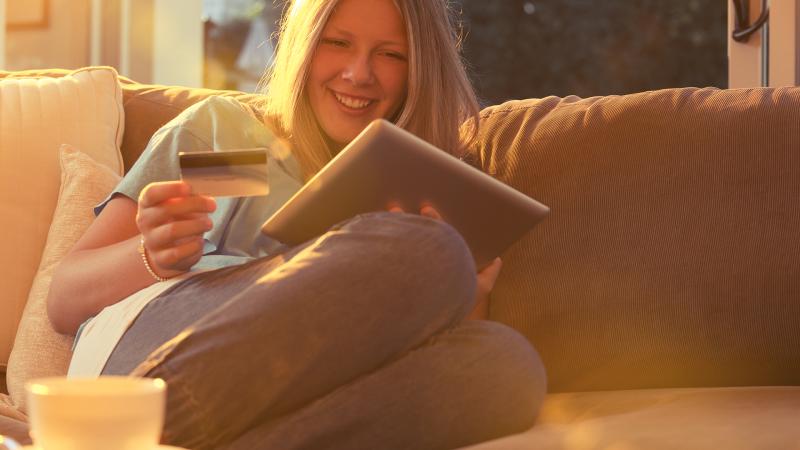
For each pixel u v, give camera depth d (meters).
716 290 1.72
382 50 1.94
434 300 1.31
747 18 2.90
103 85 2.16
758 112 1.79
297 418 1.25
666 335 1.73
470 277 1.35
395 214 1.34
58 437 0.78
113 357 1.47
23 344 1.83
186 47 5.25
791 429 1.32
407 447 1.29
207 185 1.48
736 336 1.71
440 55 1.97
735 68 2.93
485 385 1.34
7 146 2.03
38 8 4.85
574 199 1.81
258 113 1.97
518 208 1.53
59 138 2.06
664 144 1.80
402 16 1.94
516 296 1.79
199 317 1.41
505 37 7.42
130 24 5.02
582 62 7.35
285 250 1.44
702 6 7.18
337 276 1.28
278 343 1.25
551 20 7.37
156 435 0.82
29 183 2.02
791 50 2.71
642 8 7.26
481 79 7.43
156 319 1.46
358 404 1.26
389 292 1.28
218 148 1.80
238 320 1.26
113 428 0.78
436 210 1.50
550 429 1.40
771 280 1.71
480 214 1.52
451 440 1.33
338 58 1.92
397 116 2.05
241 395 1.25
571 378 1.77
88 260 1.67
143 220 1.52
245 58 6.03
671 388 1.75
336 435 1.26
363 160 1.40
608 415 1.51
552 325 1.78
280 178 1.82
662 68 7.25
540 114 1.95
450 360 1.32
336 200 1.45
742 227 1.73
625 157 1.81
